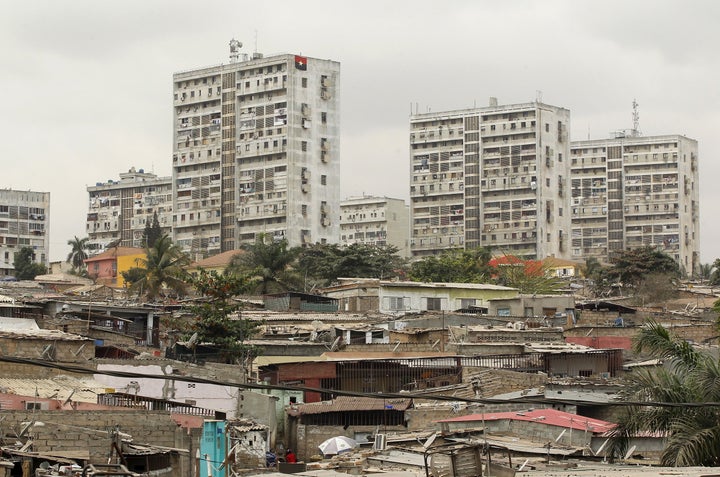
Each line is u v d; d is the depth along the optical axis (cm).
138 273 12444
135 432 3988
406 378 6316
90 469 3156
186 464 4038
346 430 5428
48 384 4781
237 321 7081
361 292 10169
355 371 6284
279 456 5375
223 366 5581
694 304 11675
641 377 3612
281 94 19850
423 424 5409
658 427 3512
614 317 9062
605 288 13875
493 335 7588
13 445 3491
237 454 4634
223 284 6969
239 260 14762
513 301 9631
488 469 3172
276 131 19812
